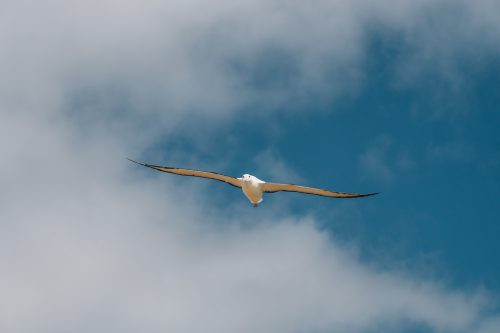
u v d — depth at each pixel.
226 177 45.31
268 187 44.88
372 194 43.88
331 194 44.47
